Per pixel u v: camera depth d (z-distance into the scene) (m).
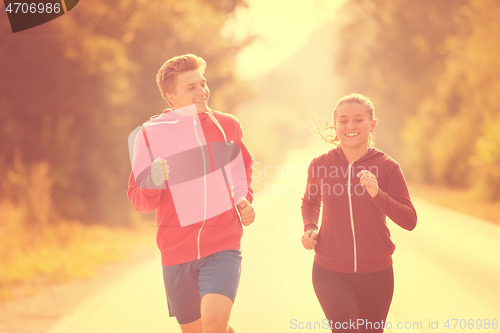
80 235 31.58
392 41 98.69
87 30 35.28
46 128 35.44
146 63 50.66
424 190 69.25
